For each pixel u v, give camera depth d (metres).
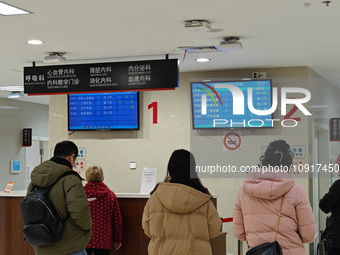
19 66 6.25
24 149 9.83
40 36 4.78
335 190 4.12
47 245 3.56
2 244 5.69
